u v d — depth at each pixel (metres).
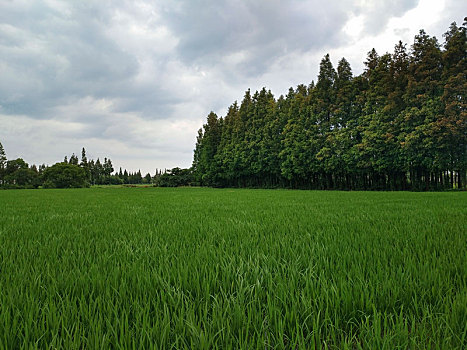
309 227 4.41
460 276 1.93
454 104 21.42
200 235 3.93
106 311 1.45
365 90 31.81
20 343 1.21
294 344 1.14
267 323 1.36
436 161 22.44
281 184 43.44
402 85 27.48
